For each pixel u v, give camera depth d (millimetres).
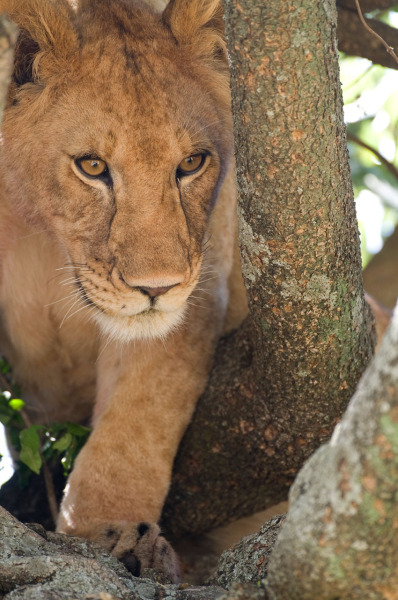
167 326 4617
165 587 3668
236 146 3713
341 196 3723
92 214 4543
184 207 4629
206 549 5250
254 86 3480
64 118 4555
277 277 3906
